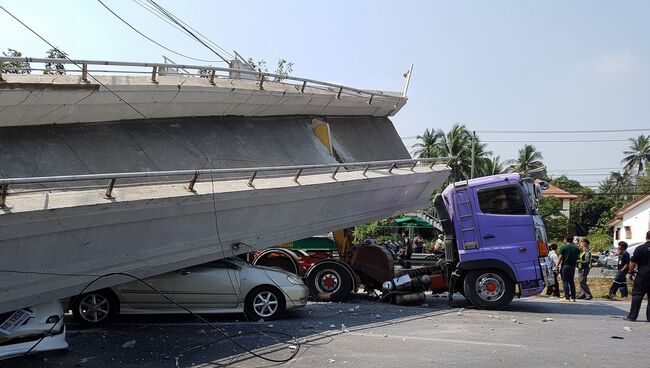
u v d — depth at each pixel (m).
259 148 13.27
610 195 70.31
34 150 9.42
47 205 6.76
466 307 12.18
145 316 10.59
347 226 13.47
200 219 9.10
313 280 13.26
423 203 16.30
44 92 9.07
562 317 10.76
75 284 7.54
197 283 9.91
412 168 14.99
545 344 7.95
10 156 9.05
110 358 7.26
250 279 10.12
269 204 10.45
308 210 11.84
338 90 15.21
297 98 13.98
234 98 12.43
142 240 8.29
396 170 14.33
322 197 11.89
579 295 15.33
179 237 8.94
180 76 11.82
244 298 10.07
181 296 9.86
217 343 8.12
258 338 8.48
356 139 16.53
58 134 9.95
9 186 7.93
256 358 7.18
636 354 7.31
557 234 48.50
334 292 13.15
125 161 10.50
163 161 11.12
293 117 14.80
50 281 7.23
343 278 13.16
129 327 9.50
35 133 9.67
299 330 9.15
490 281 11.77
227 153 12.41
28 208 6.55
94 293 9.61
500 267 11.61
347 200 12.89
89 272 7.68
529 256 11.57
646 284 10.20
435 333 8.84
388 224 30.50
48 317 7.12
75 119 10.16
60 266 7.32
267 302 10.16
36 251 6.91
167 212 8.28
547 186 12.23
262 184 10.20
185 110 11.91
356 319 10.34
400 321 10.09
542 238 11.86
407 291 12.66
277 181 10.69
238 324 9.77
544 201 50.62
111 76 10.33
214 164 11.91
